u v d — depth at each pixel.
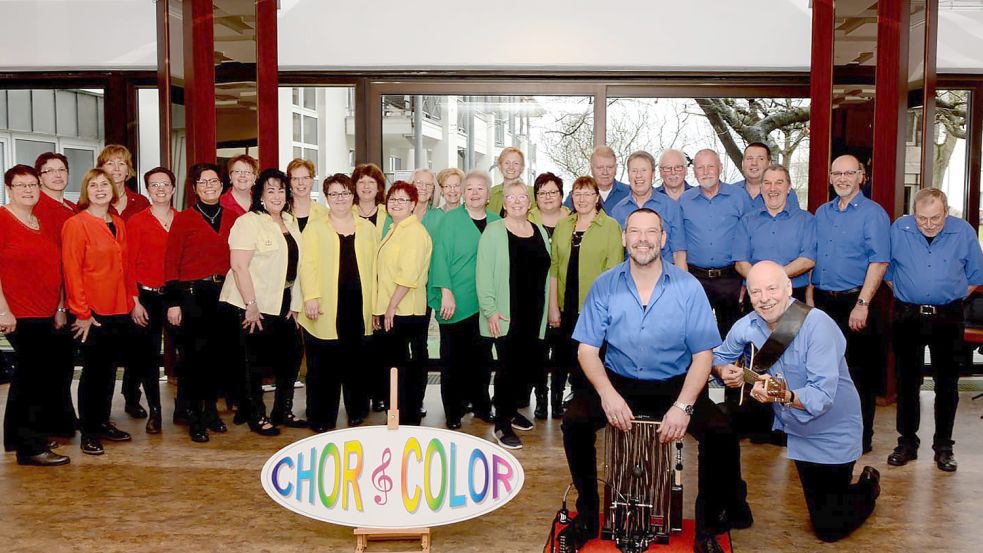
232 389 4.63
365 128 5.95
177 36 5.08
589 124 5.96
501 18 5.70
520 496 3.55
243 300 4.24
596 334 3.02
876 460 4.04
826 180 5.03
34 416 3.91
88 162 6.14
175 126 5.16
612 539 2.97
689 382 2.90
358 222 4.45
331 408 4.47
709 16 5.66
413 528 2.90
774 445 4.36
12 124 6.19
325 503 2.86
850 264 4.13
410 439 2.94
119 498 3.49
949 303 3.86
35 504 3.41
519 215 4.20
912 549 2.98
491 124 5.98
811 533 3.14
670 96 5.91
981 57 5.74
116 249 4.09
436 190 5.95
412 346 4.67
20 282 3.83
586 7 5.67
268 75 5.12
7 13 5.83
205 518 3.28
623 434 2.92
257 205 4.26
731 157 5.99
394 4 5.71
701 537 2.86
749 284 3.06
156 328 4.54
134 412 4.88
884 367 5.18
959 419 4.91
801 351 3.01
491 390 5.77
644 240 2.90
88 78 5.98
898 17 4.75
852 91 4.99
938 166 6.04
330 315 4.34
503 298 4.17
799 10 5.64
